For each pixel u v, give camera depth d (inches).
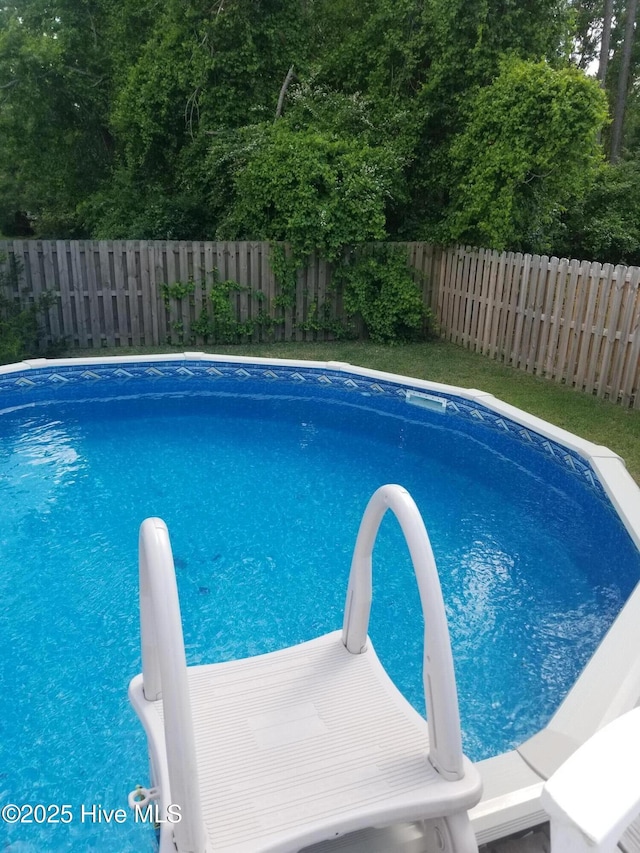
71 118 676.7
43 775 116.2
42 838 103.7
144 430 305.9
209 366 373.1
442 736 80.8
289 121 482.0
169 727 66.9
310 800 78.4
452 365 378.0
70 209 796.0
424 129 468.4
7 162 753.0
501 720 129.3
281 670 106.7
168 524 213.2
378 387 339.6
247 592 175.3
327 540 204.4
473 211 393.7
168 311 430.6
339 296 450.9
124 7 626.5
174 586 69.6
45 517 217.2
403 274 435.5
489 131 388.2
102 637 156.3
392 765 84.6
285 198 417.1
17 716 130.4
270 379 366.9
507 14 416.5
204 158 553.9
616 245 547.5
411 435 307.0
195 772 67.8
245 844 71.6
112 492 237.0
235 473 256.5
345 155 423.5
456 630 158.9
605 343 305.4
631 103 1023.0
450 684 79.7
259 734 90.7
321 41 600.4
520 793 95.5
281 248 426.9
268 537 205.8
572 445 239.5
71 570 185.5
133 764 118.6
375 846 86.2
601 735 44.3
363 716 95.0
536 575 184.5
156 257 416.5
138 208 610.2
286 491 240.5
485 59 423.5
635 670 122.0
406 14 474.3
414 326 430.6
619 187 553.6
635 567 175.6
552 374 344.5
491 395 304.7
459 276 422.9
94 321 418.0
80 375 357.1
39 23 681.6
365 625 109.7
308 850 85.7
